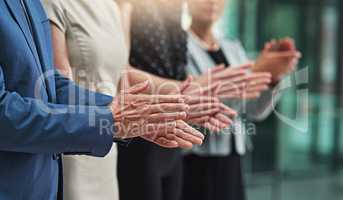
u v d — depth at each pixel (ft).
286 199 19.24
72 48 6.15
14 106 4.54
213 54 8.87
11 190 4.78
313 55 20.74
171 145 5.40
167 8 7.67
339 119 21.57
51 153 4.91
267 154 19.53
